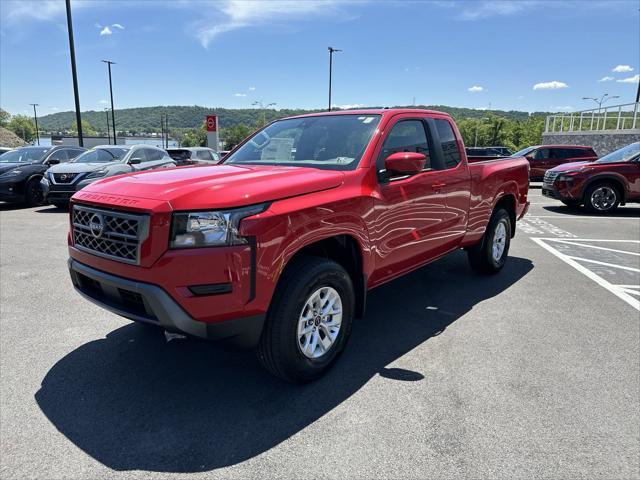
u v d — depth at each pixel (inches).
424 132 170.4
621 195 452.8
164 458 95.7
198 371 133.0
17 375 130.3
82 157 494.6
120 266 107.6
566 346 149.0
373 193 136.6
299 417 110.0
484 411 112.0
